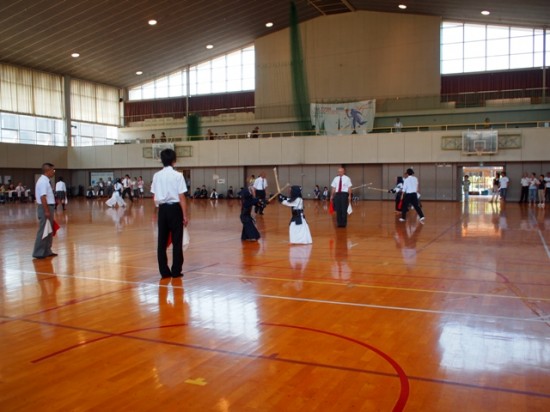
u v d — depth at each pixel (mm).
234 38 34938
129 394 3141
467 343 4078
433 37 31922
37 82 34906
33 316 4996
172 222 6898
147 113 40406
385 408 2916
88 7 25938
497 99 30812
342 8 32781
